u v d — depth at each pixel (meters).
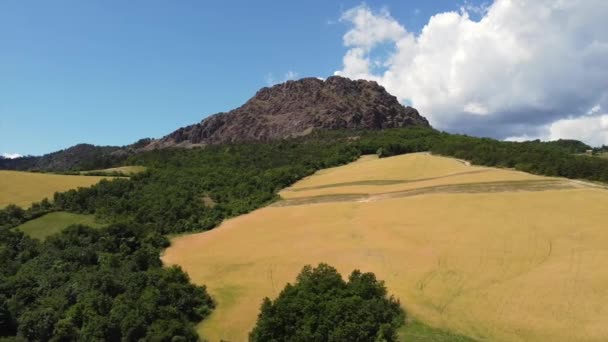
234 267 75.12
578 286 53.78
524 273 58.53
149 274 68.38
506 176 106.44
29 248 84.25
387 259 67.56
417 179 116.25
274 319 49.34
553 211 76.62
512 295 54.31
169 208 106.81
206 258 81.12
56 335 56.09
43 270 74.62
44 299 64.31
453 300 54.97
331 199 106.38
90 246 82.94
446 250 67.44
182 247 89.69
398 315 52.28
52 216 103.88
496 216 77.50
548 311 50.44
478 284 57.59
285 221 93.94
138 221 101.44
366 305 49.78
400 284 59.88
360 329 46.94
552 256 61.69
